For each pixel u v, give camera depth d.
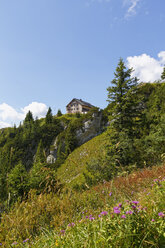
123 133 16.98
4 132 88.69
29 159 60.34
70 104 99.06
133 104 18.97
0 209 3.44
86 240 1.70
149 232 1.54
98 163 12.73
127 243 1.48
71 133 50.66
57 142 56.06
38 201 3.83
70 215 3.35
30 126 86.00
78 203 3.89
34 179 9.87
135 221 1.63
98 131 50.09
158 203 2.19
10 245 2.46
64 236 2.07
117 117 19.25
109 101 20.72
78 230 2.09
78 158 38.69
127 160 12.51
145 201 2.58
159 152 12.38
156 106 29.11
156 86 39.66
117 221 1.67
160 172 5.75
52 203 3.81
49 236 2.49
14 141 68.31
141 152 13.41
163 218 1.67
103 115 50.47
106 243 1.53
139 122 19.02
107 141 18.03
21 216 3.20
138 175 6.15
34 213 3.40
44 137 67.94
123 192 3.84
